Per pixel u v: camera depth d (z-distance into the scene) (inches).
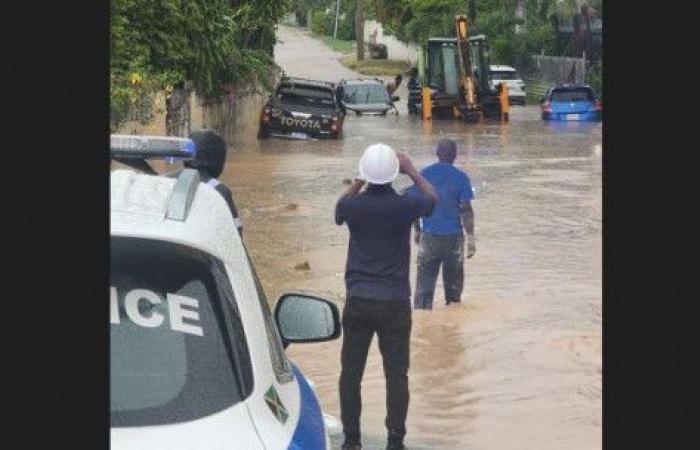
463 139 3213.6
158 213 314.5
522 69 5905.5
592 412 743.7
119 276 298.7
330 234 1481.3
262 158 2596.0
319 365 853.8
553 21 5861.2
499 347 904.9
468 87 3976.4
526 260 1286.9
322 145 2999.5
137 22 2160.4
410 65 7017.7
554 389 792.9
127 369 285.3
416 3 6569.9
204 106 2736.2
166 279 301.3
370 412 757.3
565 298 1083.9
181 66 2306.8
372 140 3191.4
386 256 664.4
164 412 277.1
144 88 2081.7
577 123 3902.6
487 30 5935.0
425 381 816.9
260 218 1628.9
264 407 292.4
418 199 665.0
